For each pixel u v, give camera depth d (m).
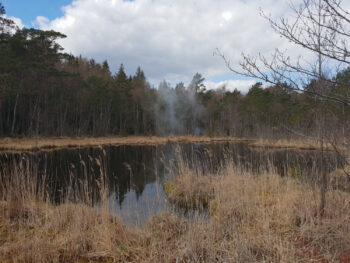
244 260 3.38
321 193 4.55
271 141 18.73
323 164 4.49
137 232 4.65
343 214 4.26
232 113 42.47
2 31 27.64
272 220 4.79
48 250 3.88
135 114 45.62
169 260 3.66
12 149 19.66
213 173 10.28
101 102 38.09
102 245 4.13
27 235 4.45
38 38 30.83
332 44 2.16
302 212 4.59
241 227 4.68
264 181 7.47
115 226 4.71
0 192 6.48
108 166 14.41
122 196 8.19
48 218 5.29
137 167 14.06
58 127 31.84
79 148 23.23
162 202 7.41
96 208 6.08
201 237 4.12
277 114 31.50
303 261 3.31
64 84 34.78
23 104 31.14
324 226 3.95
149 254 3.88
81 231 4.44
